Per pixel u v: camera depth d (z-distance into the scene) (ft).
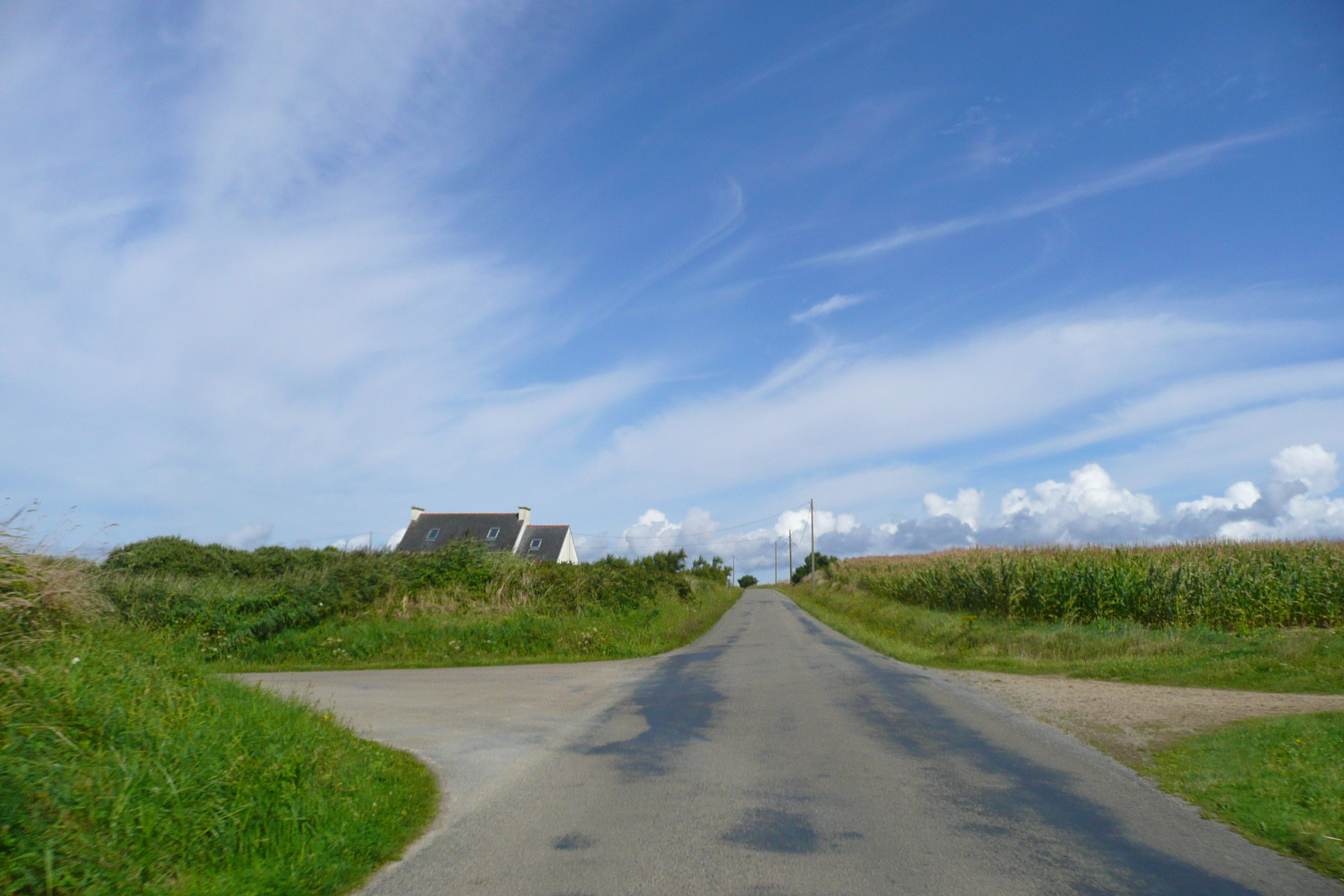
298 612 64.54
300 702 28.35
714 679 43.47
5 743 15.15
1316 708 29.63
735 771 22.34
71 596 22.61
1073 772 21.54
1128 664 43.09
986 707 32.22
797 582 310.45
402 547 171.73
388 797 19.01
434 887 14.26
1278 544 69.56
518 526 174.50
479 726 30.53
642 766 23.34
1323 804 17.39
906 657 52.29
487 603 73.72
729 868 14.76
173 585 62.80
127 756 16.30
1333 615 54.29
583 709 34.32
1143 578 61.05
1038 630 57.26
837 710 32.24
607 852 15.89
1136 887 13.53
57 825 13.16
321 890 14.08
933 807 18.52
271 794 17.01
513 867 15.19
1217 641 49.08
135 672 21.99
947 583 87.81
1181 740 24.97
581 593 78.07
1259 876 13.96
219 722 20.30
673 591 106.22
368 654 59.06
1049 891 13.42
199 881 13.55
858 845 15.89
